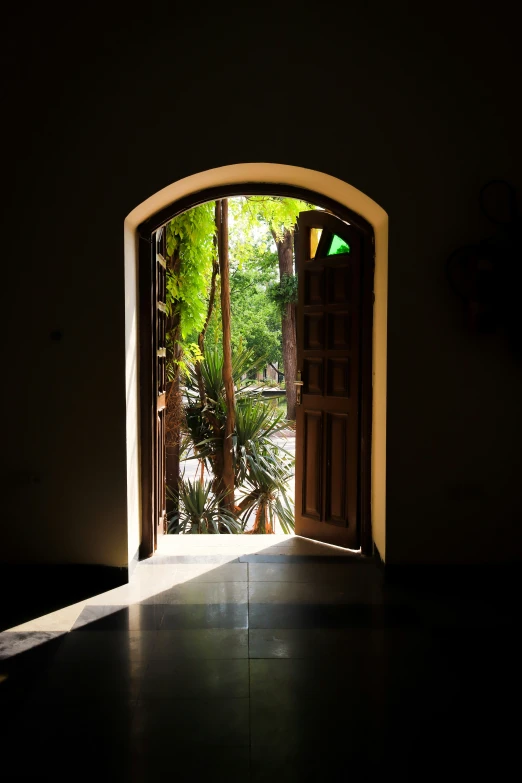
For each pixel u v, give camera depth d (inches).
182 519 227.3
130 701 104.0
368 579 156.0
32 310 150.0
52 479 152.6
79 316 150.0
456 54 147.9
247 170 155.7
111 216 148.4
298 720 99.0
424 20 147.4
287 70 147.6
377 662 116.4
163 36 146.6
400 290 151.5
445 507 154.5
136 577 157.5
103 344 150.3
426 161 149.6
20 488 152.6
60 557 153.8
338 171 149.3
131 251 157.6
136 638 125.7
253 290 719.7
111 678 111.0
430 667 114.7
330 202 167.0
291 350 533.0
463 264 149.6
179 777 86.1
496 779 86.1
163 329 184.7
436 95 148.5
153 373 168.6
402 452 153.6
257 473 235.6
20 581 153.9
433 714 100.7
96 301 149.6
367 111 148.6
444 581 154.9
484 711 101.5
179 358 226.4
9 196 148.1
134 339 161.2
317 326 181.3
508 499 154.5
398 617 135.0
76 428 151.7
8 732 96.2
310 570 161.9
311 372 184.2
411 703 103.7
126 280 151.6
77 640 125.0
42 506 153.0
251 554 174.1
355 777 86.3
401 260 150.9
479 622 132.6
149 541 171.3
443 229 150.5
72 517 153.1
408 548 155.0
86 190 148.3
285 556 172.4
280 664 115.6
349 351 172.6
